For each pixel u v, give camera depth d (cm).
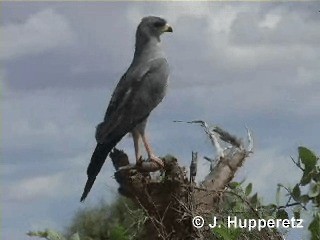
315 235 1102
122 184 1181
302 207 1152
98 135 1389
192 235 1138
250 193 1203
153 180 1159
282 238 1141
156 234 1151
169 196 1148
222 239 1096
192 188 1151
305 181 1157
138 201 1157
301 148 1157
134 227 1188
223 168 1219
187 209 1137
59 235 1034
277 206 1166
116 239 1075
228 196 1200
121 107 1424
